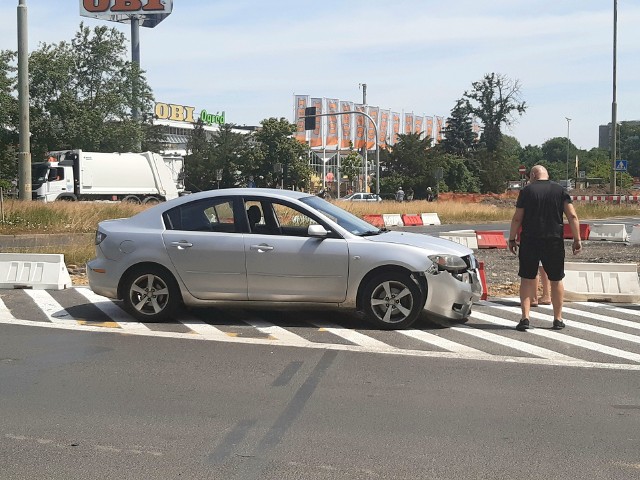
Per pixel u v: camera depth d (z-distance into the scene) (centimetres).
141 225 873
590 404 560
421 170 7288
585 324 881
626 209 3928
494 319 910
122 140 5066
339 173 8044
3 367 661
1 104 4459
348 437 481
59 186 3538
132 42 7206
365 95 6091
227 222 856
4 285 1133
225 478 413
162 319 866
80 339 778
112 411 535
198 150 7850
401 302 823
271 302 838
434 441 475
